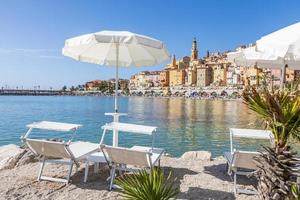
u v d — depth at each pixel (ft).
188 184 18.24
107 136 61.46
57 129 18.85
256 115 12.23
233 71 416.05
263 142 53.16
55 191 16.69
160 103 256.32
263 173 11.87
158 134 67.26
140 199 11.93
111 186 16.84
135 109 164.25
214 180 19.10
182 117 113.80
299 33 12.17
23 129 71.26
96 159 18.71
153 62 25.08
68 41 19.17
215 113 135.54
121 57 25.70
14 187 17.11
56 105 196.95
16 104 206.69
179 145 54.03
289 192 11.47
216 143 55.52
